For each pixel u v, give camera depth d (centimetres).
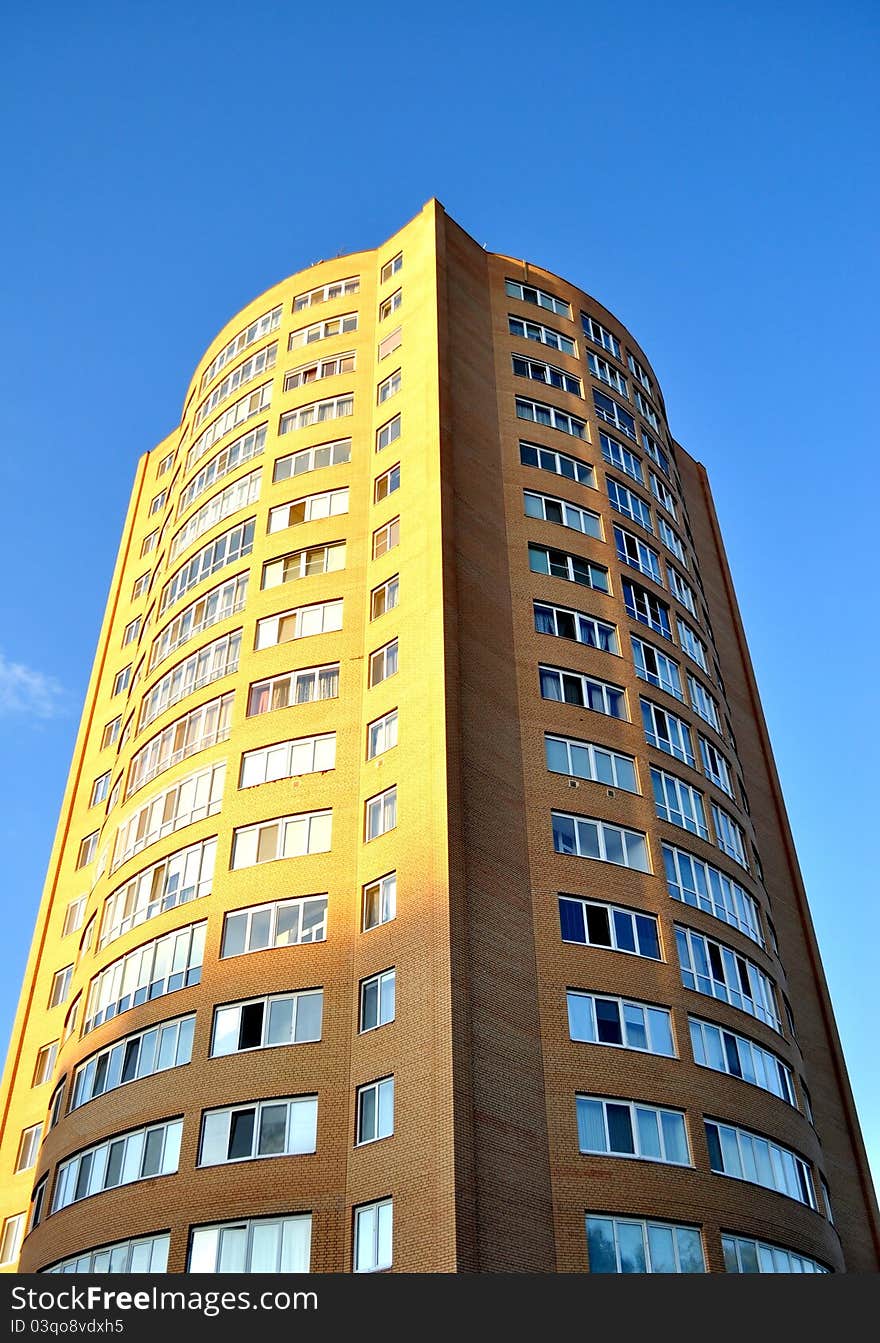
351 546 4116
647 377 5400
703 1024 3381
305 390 4709
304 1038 3100
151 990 3431
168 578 4669
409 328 4641
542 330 4941
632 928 3409
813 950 4825
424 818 3256
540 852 3391
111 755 5247
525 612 3931
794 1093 3656
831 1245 3412
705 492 6469
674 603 4512
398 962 3070
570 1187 2828
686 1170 3031
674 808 3838
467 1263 2512
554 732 3681
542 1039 3039
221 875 3500
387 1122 2859
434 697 3450
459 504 3997
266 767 3688
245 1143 2975
